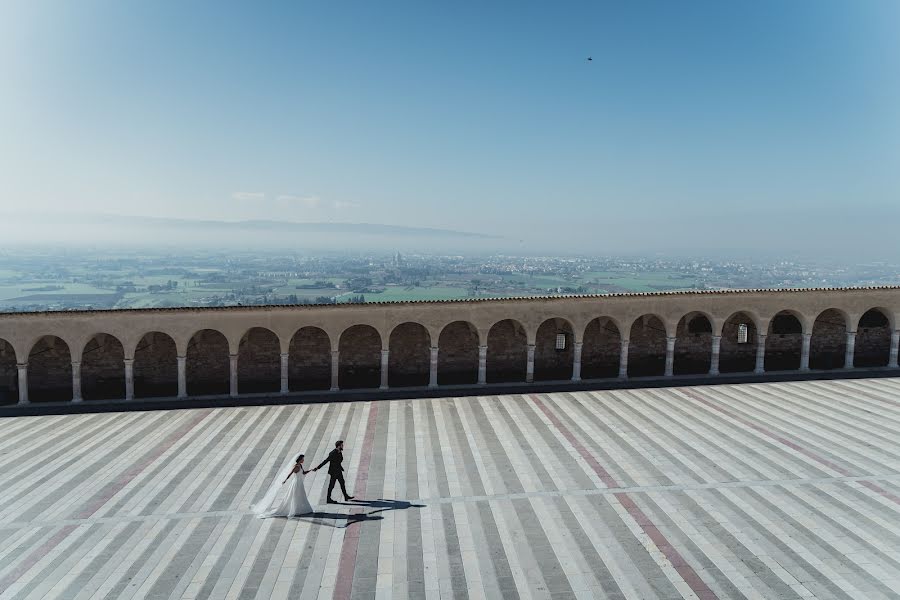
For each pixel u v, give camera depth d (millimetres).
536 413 28438
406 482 20391
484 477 20734
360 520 17609
